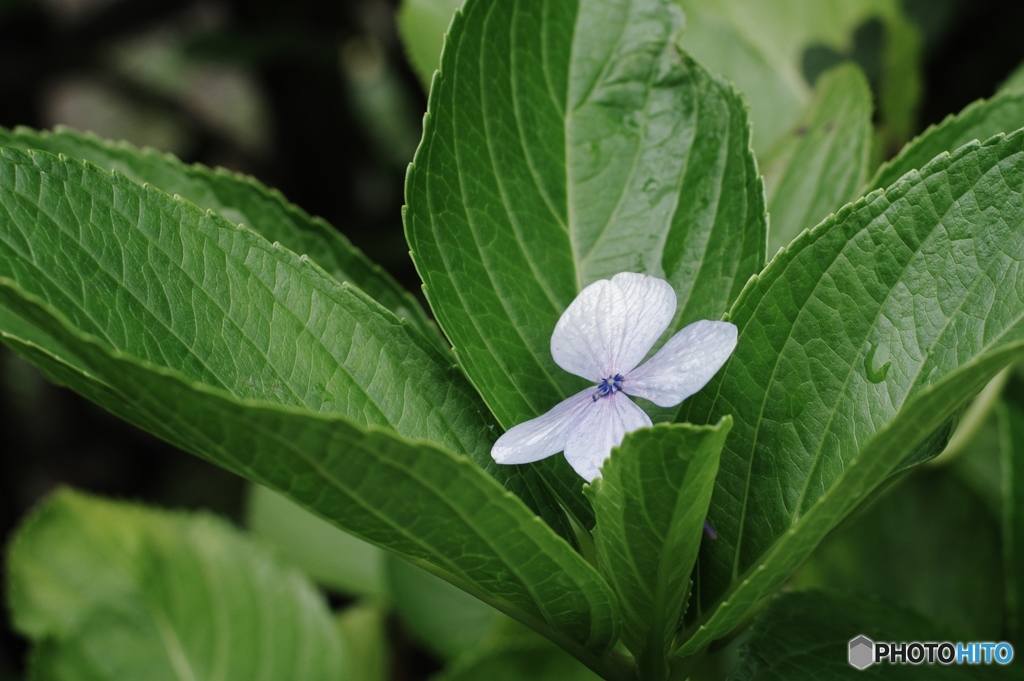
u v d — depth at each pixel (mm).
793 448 326
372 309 334
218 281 323
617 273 344
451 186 338
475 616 498
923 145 360
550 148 350
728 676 335
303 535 581
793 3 487
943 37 578
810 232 322
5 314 338
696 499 306
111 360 286
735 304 325
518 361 340
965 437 420
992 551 429
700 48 439
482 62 342
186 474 847
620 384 323
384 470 298
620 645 347
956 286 317
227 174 367
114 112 967
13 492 835
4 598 721
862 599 350
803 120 394
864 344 322
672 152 349
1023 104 357
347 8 739
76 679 494
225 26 783
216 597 525
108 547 523
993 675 338
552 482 340
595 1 354
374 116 817
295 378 324
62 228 310
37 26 807
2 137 356
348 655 521
